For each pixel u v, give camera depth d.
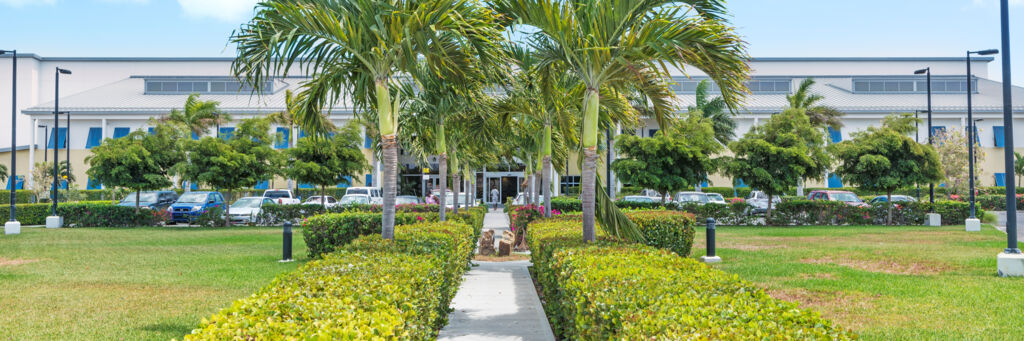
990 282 9.17
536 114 14.02
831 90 50.25
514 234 15.80
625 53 7.74
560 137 17.45
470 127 13.70
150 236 18.81
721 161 24.02
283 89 48.25
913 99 47.09
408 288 4.17
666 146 22.92
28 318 6.89
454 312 7.35
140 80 54.31
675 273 4.67
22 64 56.16
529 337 6.10
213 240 17.33
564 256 6.20
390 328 2.99
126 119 43.72
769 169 23.31
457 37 7.41
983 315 6.89
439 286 5.66
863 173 23.72
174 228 22.91
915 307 7.35
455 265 7.92
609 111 11.13
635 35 7.47
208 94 48.16
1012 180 9.99
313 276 4.49
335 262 5.38
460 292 8.80
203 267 11.20
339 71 8.38
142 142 24.17
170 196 29.14
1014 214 9.95
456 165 16.88
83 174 43.69
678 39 7.35
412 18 7.12
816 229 21.28
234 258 12.70
